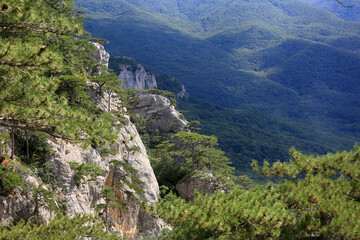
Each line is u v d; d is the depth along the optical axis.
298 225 13.09
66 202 28.47
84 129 11.20
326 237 12.87
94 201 33.44
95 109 44.69
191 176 56.72
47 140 30.42
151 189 43.56
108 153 39.22
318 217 13.49
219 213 13.30
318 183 14.47
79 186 31.22
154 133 89.88
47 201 24.47
